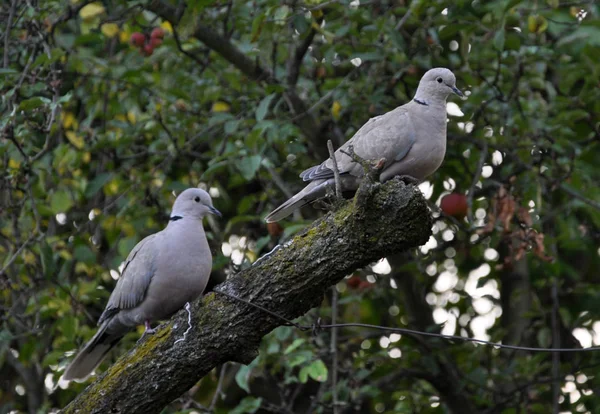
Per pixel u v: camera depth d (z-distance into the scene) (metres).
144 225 11.98
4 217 11.80
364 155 9.01
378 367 12.60
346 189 9.21
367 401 14.40
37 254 11.57
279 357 11.30
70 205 11.59
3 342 12.52
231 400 14.24
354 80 12.40
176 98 11.86
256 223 13.08
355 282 11.56
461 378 12.82
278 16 10.39
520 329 13.45
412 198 6.79
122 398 7.32
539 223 11.76
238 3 11.54
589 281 15.21
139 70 11.55
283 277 7.17
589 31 11.65
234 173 11.93
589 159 13.95
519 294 13.16
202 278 8.84
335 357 10.91
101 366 11.74
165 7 11.45
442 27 11.51
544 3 11.79
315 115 12.63
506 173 12.07
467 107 12.05
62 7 11.40
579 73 12.07
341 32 11.38
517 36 11.41
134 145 12.73
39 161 11.54
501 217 10.52
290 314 7.27
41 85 10.52
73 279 12.70
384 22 11.25
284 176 13.20
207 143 13.33
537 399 12.95
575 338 13.09
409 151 9.02
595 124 12.69
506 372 12.59
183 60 12.65
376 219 6.90
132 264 8.89
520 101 12.23
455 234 12.48
